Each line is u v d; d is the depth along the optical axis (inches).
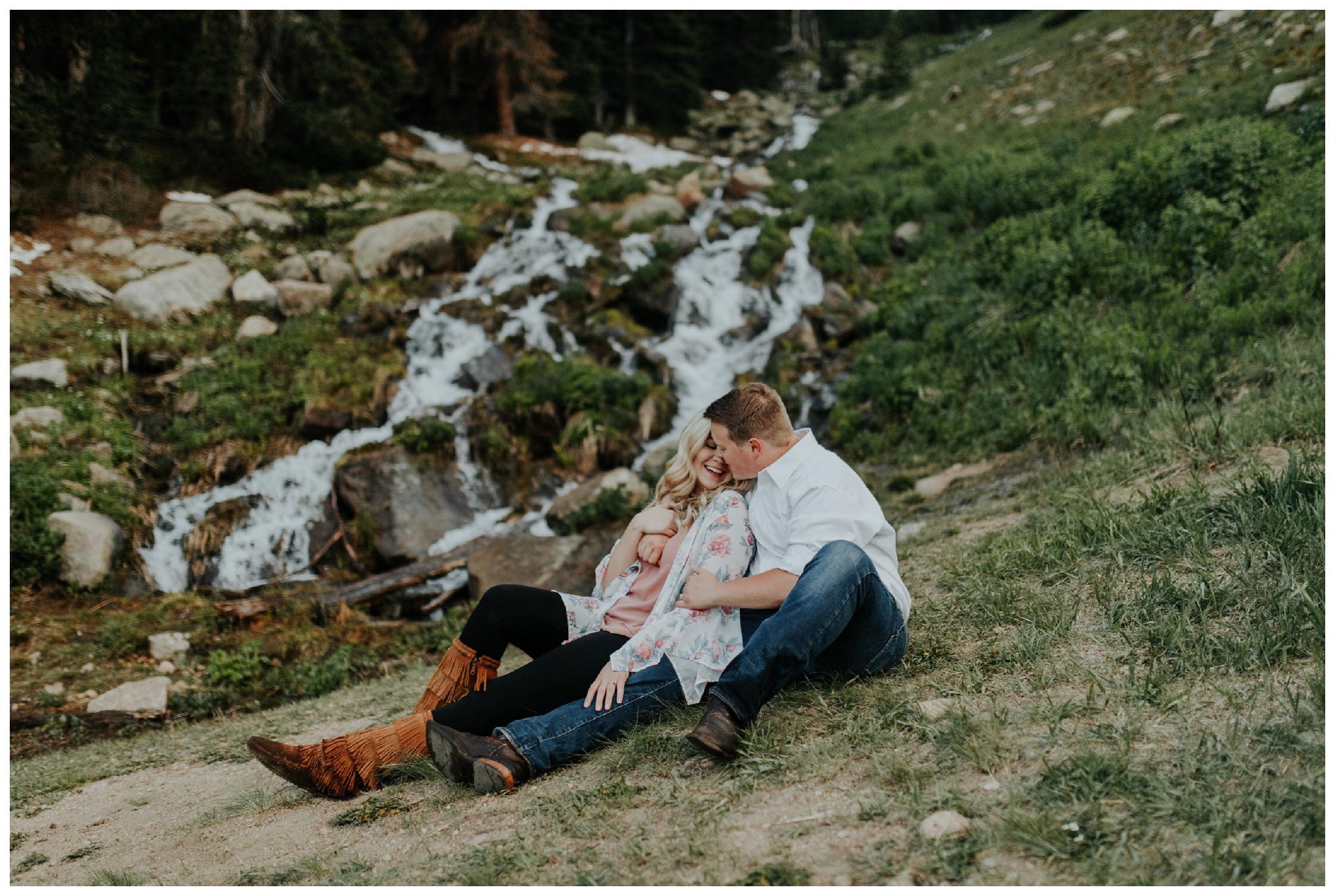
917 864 62.6
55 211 506.3
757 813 75.7
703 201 674.2
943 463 325.7
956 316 410.0
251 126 668.7
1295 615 95.5
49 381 373.1
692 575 96.4
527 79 954.7
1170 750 74.5
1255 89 508.1
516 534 336.8
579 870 70.3
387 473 372.5
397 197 663.8
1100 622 111.0
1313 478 130.6
